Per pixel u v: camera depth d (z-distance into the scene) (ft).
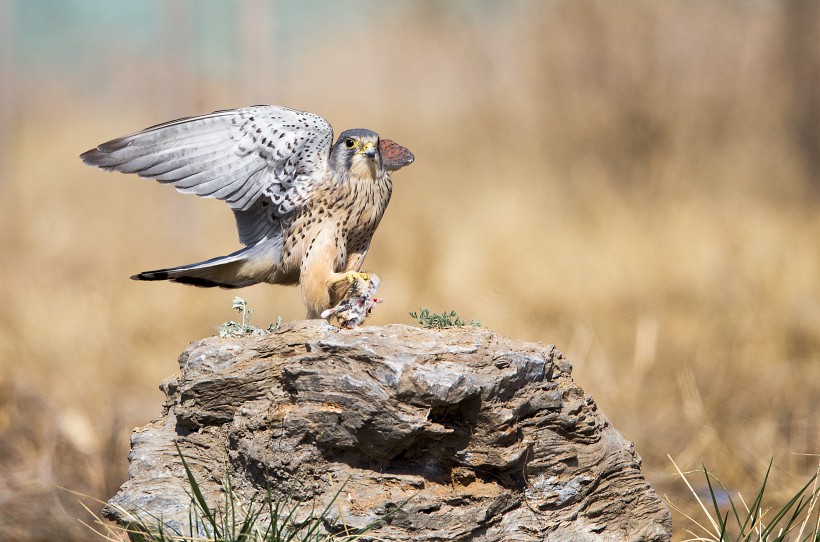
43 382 39.29
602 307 46.42
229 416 20.84
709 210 62.49
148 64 141.08
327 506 19.36
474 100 88.74
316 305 24.88
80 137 104.68
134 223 63.98
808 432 33.19
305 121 24.43
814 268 50.06
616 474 20.77
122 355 41.91
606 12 78.28
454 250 52.85
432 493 19.47
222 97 71.36
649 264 50.52
